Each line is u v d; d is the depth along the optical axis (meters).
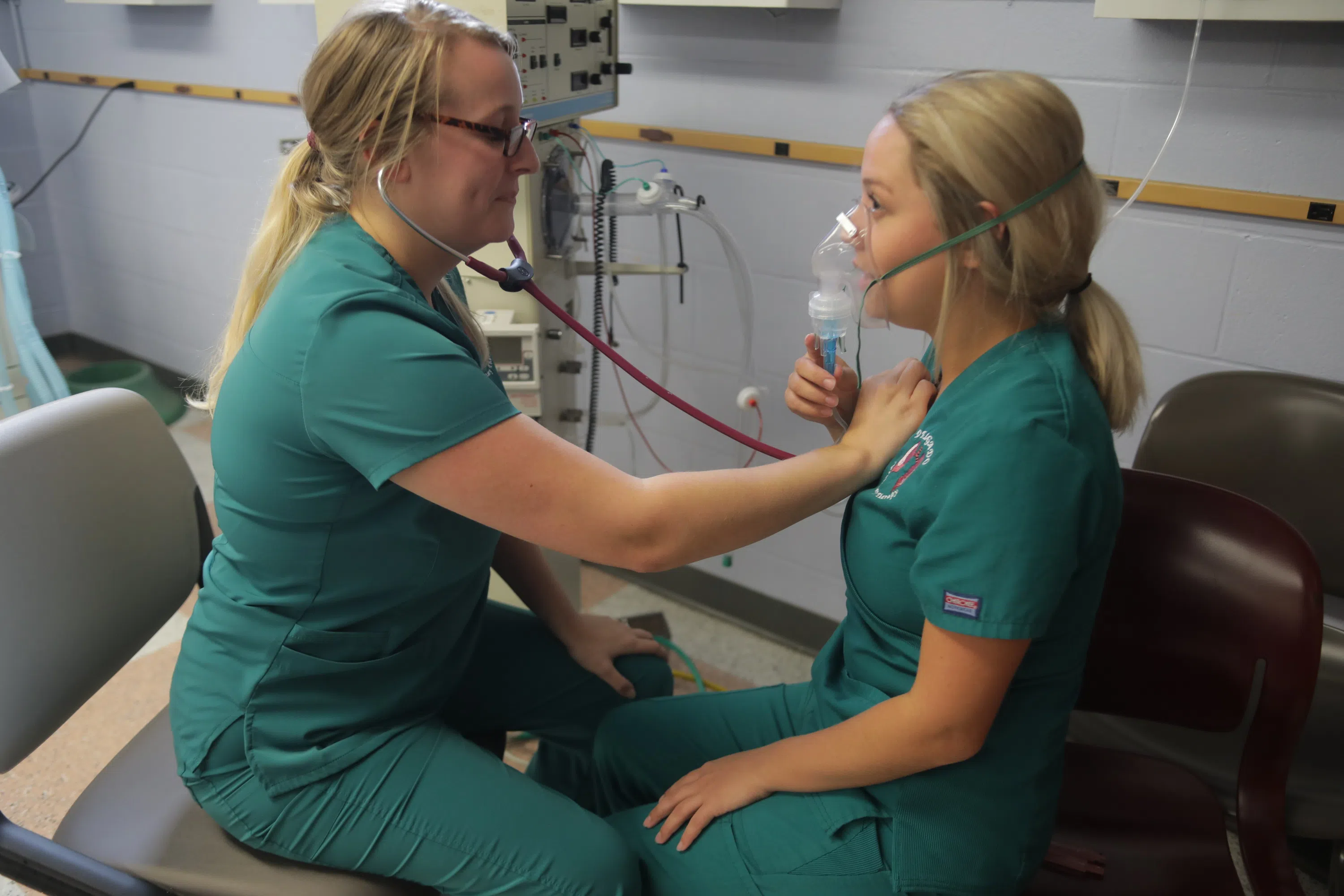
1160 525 1.08
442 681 1.16
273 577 1.02
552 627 1.36
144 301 3.46
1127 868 1.03
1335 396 1.39
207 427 3.23
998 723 0.96
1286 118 1.39
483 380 0.93
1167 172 1.51
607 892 0.98
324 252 0.97
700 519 0.95
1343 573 1.43
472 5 1.34
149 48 3.00
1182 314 1.57
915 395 1.04
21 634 1.04
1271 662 1.01
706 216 1.78
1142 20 1.46
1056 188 0.85
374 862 1.02
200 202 3.09
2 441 1.06
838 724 1.02
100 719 1.89
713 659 2.15
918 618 0.96
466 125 0.93
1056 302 0.93
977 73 0.88
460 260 1.07
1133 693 1.11
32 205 3.57
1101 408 0.91
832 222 1.84
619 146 2.08
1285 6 1.29
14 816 1.65
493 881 1.00
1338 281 1.42
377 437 0.90
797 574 2.15
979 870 0.94
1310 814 1.23
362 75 0.91
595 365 1.90
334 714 1.04
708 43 1.89
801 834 0.97
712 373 2.12
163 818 1.08
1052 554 0.84
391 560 1.01
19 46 3.39
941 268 0.90
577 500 0.93
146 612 1.22
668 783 1.14
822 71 1.77
